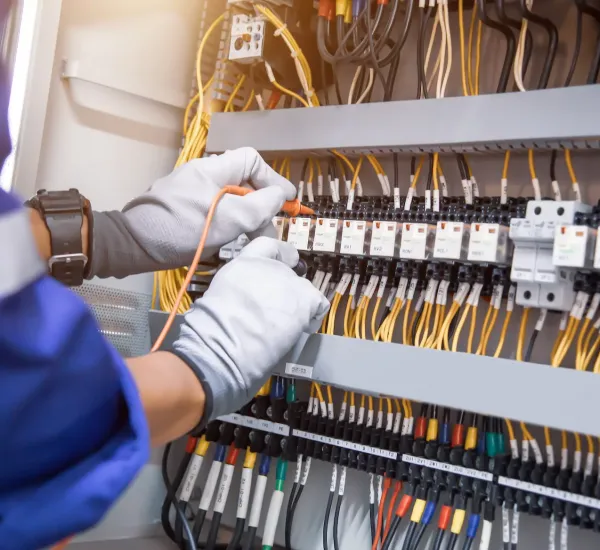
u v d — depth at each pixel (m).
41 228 0.95
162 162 1.67
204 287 1.60
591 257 1.08
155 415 0.52
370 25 1.33
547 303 1.15
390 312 1.37
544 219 1.12
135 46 1.59
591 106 1.08
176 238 1.09
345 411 1.43
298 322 0.92
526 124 1.14
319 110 1.40
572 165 1.30
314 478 1.53
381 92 1.57
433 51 1.50
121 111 1.58
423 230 1.26
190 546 1.48
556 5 1.34
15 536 0.34
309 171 1.64
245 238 1.45
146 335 1.62
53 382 0.34
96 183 1.54
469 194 1.34
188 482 1.54
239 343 0.75
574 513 1.16
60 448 0.37
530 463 1.22
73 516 0.36
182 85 1.69
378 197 1.47
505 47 1.41
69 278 0.97
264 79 1.58
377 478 1.40
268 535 1.44
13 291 0.31
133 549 1.51
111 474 0.37
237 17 1.52
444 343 1.29
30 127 1.36
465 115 1.21
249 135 1.50
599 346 1.20
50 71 1.38
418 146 1.29
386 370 1.18
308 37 1.57
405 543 1.29
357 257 1.41
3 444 0.34
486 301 1.35
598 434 0.96
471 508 1.27
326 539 1.41
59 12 1.38
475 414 1.31
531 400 1.03
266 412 1.50
